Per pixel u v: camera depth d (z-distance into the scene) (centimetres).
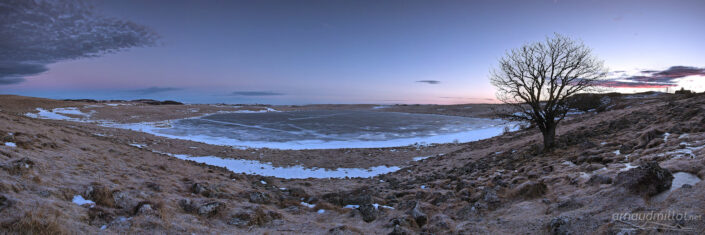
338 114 14525
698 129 1538
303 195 1487
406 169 2891
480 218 905
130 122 7775
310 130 7538
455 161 2880
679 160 949
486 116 12500
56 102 9612
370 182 2217
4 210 619
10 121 1906
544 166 1650
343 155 3747
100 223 711
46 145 1376
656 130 1623
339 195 1352
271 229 877
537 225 756
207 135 6084
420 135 6681
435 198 1191
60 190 828
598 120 3397
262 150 4034
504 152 2731
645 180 750
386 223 924
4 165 845
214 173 1898
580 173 1138
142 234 686
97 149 1772
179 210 909
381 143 5416
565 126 3866
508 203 986
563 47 2159
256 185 1712
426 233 813
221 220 897
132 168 1435
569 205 812
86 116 8131
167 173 1531
